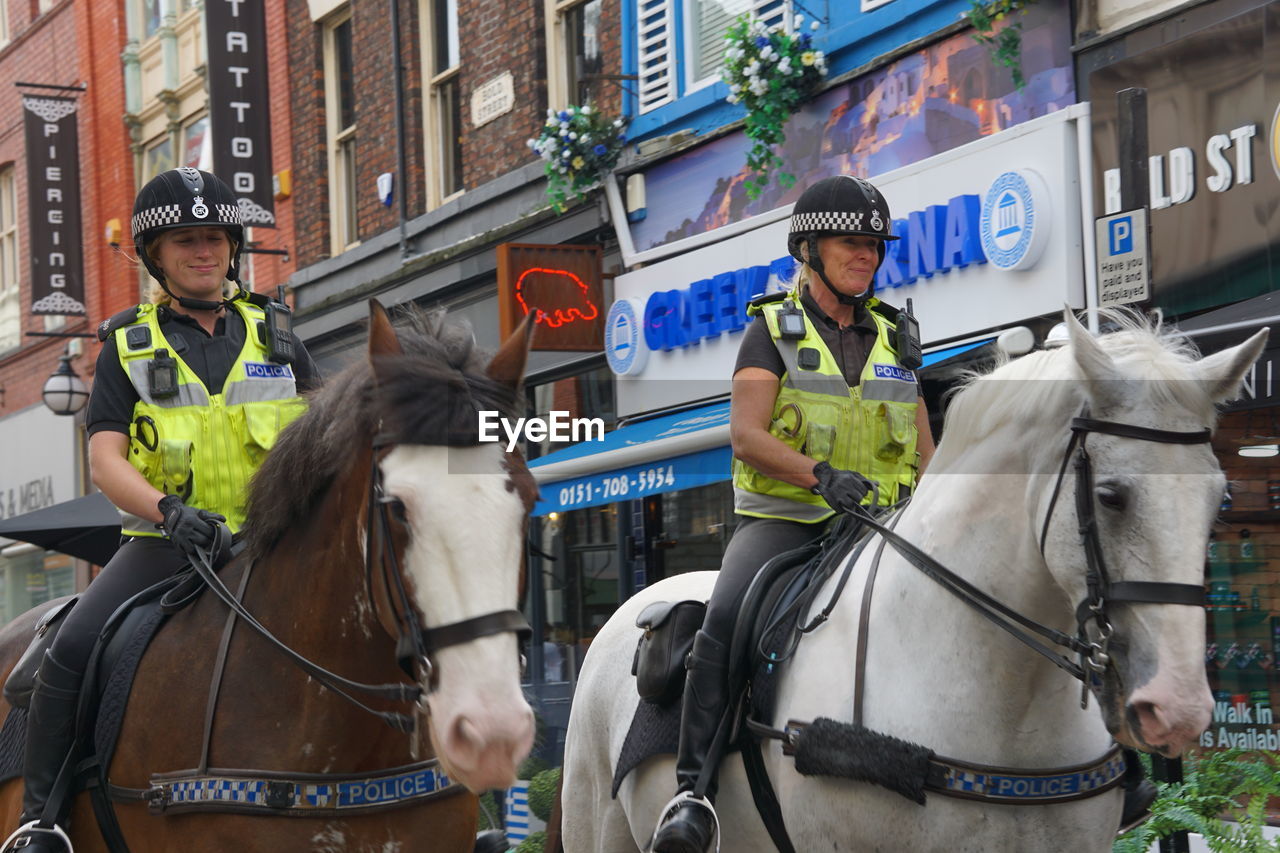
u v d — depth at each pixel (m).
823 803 3.49
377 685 3.17
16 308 21.38
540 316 11.26
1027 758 3.31
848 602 3.64
